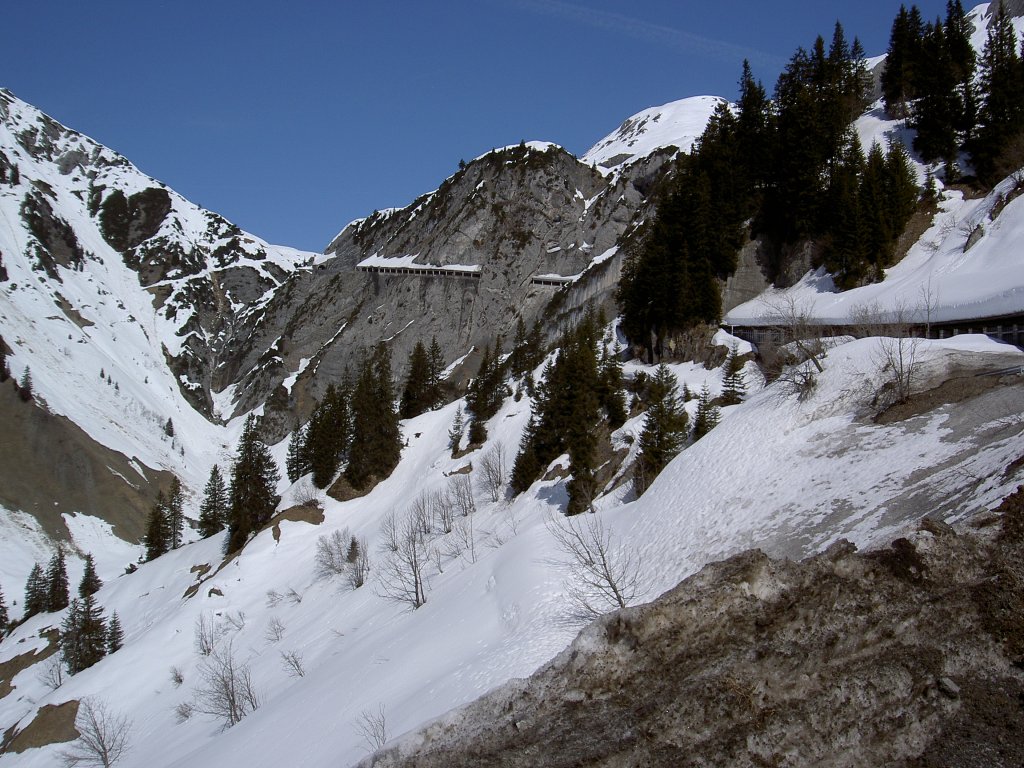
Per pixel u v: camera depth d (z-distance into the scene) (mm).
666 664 13516
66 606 88562
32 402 146000
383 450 78250
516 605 30953
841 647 12750
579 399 57781
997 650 12234
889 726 11578
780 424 34719
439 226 156875
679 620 13945
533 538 37188
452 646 30734
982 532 13922
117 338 199500
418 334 143125
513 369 86250
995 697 11617
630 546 32438
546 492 53250
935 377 32531
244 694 44469
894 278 62250
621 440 54000
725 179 73750
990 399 28875
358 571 56031
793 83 93438
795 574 14070
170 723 49938
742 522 29141
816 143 74062
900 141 82938
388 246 168875
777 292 71000
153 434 163875
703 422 46906
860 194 67062
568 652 14594
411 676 29562
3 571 113625
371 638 41219
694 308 65562
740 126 83812
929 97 79625
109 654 65938
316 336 167375
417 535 58094
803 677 12422
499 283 141875
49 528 128250
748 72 90688
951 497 22562
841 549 14469
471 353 133250
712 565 14859
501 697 14500
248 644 57344
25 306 184125
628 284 77875
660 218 73250
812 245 70562
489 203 150250
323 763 25000
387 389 81500
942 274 55750
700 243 67875
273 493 84375
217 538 83125
